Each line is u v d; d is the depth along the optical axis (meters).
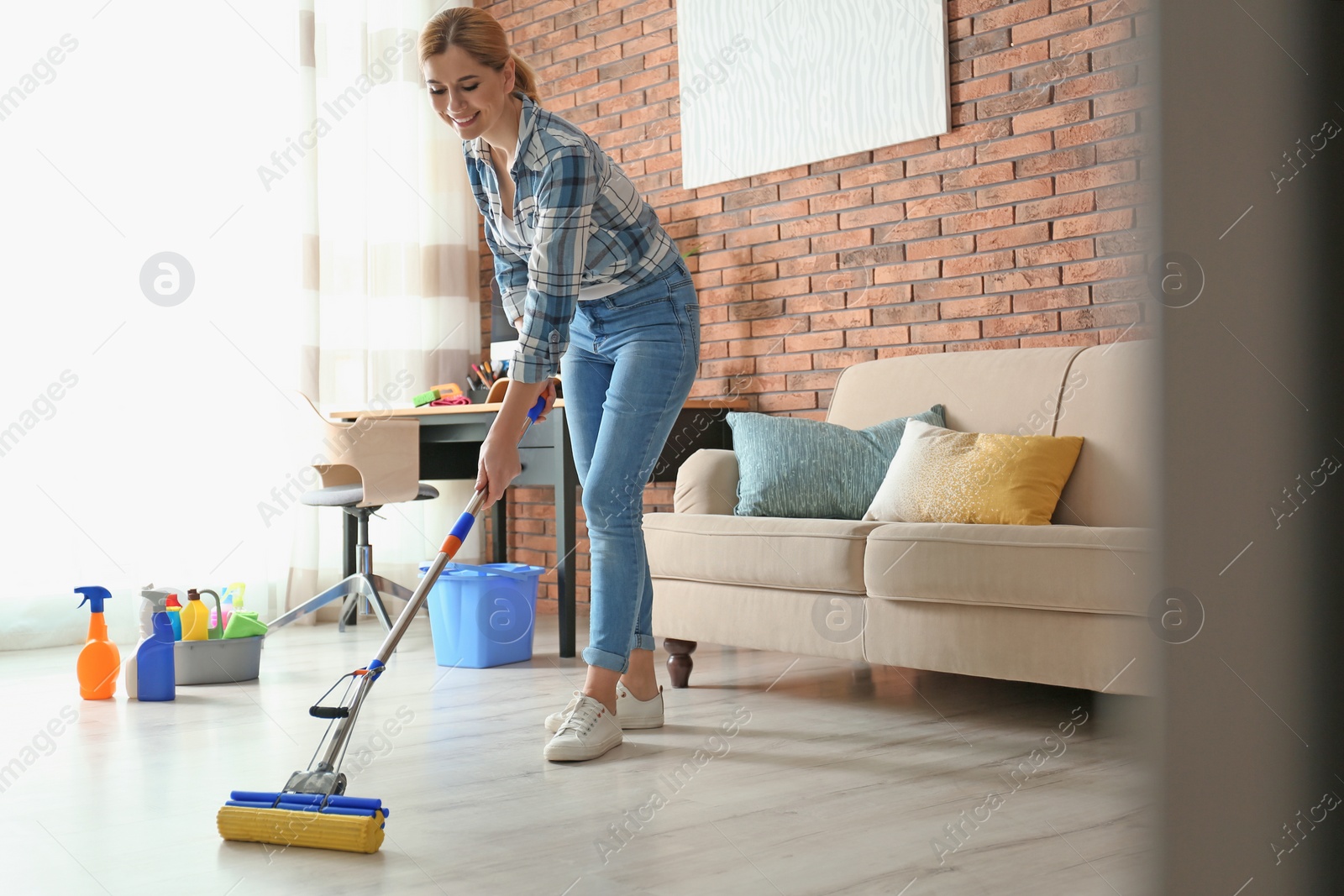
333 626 4.29
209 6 4.21
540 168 2.01
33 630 3.79
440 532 4.81
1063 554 2.18
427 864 1.54
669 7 4.22
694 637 2.87
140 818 1.80
